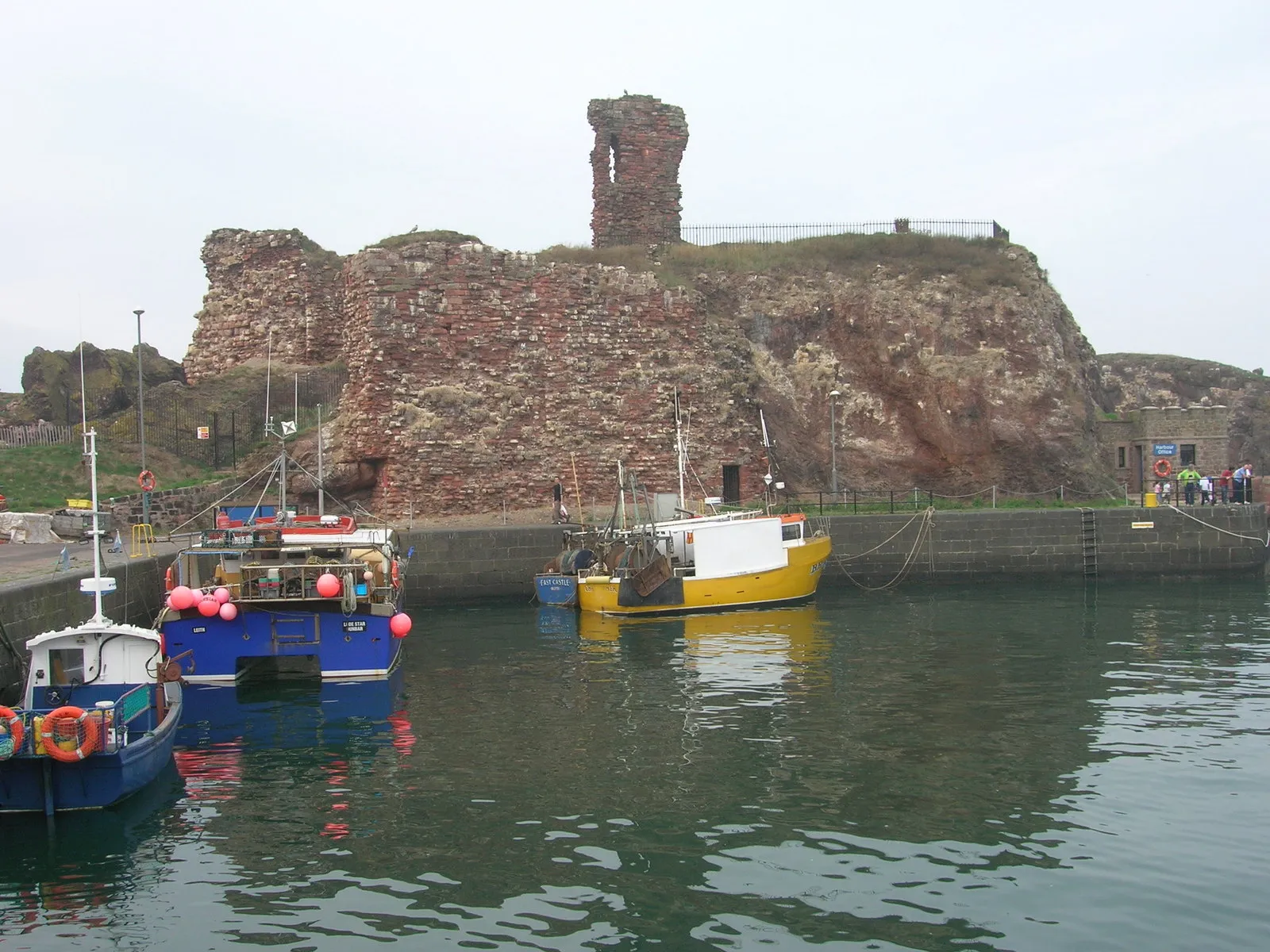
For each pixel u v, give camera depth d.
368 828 11.37
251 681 18.89
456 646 22.55
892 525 32.84
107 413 37.06
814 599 29.14
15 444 33.88
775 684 18.12
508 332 35.34
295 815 11.81
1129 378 72.50
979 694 17.16
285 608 18.64
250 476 33.19
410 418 33.72
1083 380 45.25
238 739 14.98
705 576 27.22
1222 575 33.59
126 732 12.19
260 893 9.81
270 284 40.16
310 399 37.56
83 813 11.86
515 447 34.78
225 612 18.11
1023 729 14.96
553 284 36.00
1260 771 12.94
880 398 40.19
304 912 9.42
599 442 35.84
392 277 34.16
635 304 37.03
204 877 10.19
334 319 40.06
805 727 15.21
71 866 10.45
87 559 22.45
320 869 10.32
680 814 11.65
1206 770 12.98
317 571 18.83
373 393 33.59
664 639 23.00
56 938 9.01
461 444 34.00
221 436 35.47
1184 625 24.14
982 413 39.66
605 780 12.87
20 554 24.31
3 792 11.73
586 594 27.59
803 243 44.69
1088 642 21.98
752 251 43.91
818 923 9.05
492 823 11.45
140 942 8.90
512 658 20.97
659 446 36.31
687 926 9.04
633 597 26.66
